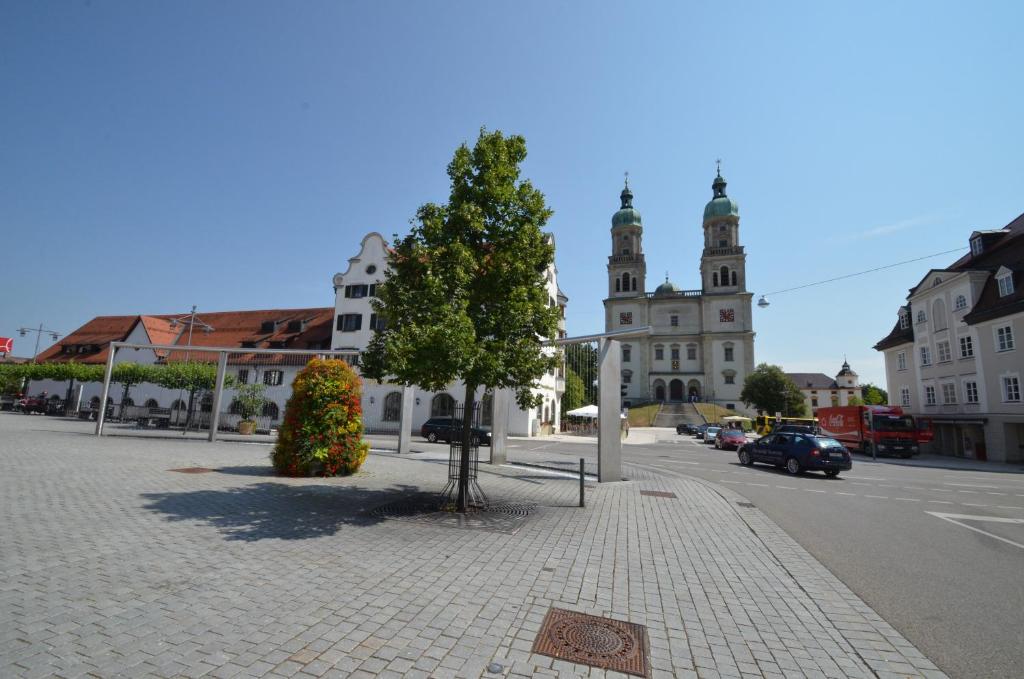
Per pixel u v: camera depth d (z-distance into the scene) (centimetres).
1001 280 2819
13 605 418
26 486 910
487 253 897
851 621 481
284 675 334
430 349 758
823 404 11638
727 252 8162
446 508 893
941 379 3300
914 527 939
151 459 1405
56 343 5088
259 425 2872
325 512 828
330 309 4797
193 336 4803
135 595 454
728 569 626
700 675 368
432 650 381
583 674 359
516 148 945
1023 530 934
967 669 396
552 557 638
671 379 8125
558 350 955
